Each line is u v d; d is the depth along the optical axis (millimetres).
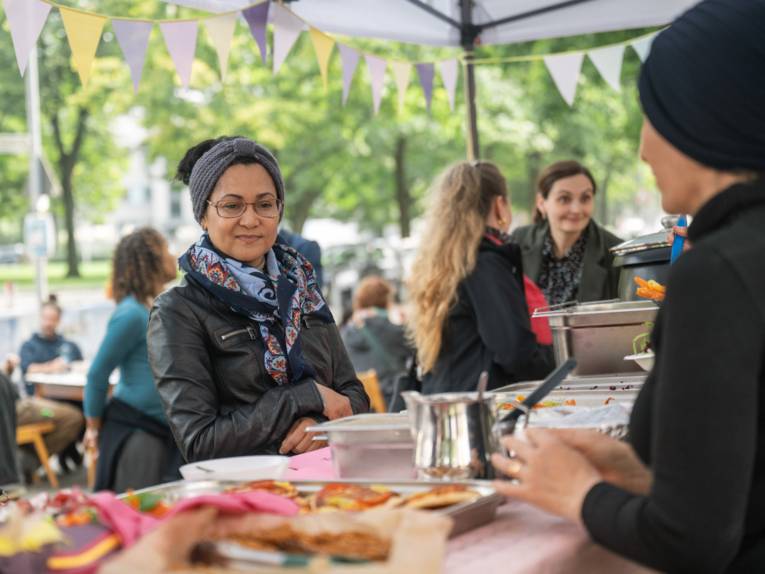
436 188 4043
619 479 1702
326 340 3217
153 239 5477
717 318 1453
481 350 3879
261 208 3002
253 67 21984
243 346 2939
